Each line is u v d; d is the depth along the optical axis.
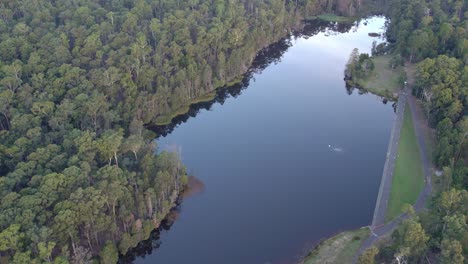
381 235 130.12
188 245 134.50
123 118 171.50
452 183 135.62
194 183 157.25
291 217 142.88
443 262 104.75
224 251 132.00
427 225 118.44
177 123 193.88
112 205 126.50
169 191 144.12
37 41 196.50
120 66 183.25
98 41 196.00
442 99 172.00
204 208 147.25
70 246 118.56
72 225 114.19
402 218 135.38
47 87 166.38
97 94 166.00
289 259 127.75
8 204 114.19
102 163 140.25
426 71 190.12
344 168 165.12
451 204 118.75
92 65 184.00
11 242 104.50
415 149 165.50
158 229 138.88
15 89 166.88
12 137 145.38
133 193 133.00
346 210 144.75
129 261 130.25
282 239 134.88
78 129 152.88
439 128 160.62
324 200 149.75
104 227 120.69
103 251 119.12
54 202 119.06
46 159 133.25
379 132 186.62
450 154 148.00
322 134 186.00
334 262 122.88
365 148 176.25
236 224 141.00
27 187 123.06
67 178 122.75
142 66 189.12
